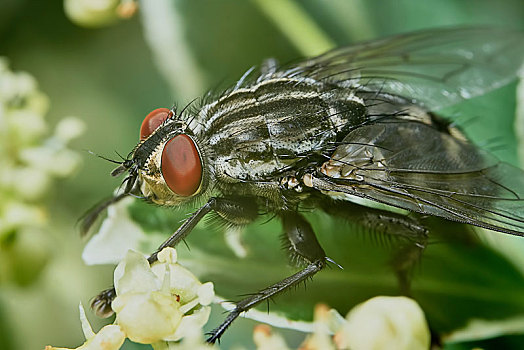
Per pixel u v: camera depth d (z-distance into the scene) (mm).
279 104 50
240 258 51
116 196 52
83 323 47
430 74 54
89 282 57
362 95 52
